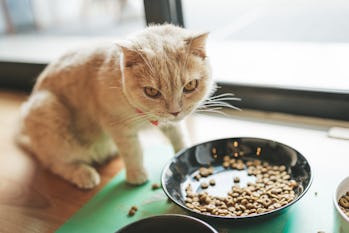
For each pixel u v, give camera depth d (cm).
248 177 56
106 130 59
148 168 62
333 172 55
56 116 62
